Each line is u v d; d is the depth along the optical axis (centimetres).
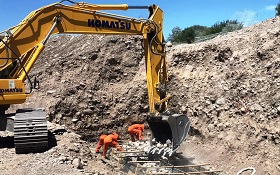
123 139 1584
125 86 1705
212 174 995
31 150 948
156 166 1023
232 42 1552
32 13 972
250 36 1521
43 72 1802
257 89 1248
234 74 1393
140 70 1772
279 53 1294
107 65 1761
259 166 1027
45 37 972
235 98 1298
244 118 1202
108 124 1602
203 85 1477
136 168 991
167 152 1038
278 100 1132
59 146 1009
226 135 1207
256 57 1370
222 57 1531
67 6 1004
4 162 877
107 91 1684
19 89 937
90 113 1598
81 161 980
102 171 977
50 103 1590
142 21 1112
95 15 1042
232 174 1048
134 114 1625
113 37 1873
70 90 1641
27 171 825
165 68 1140
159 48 1134
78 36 2078
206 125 1324
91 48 1852
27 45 955
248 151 1093
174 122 1043
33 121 952
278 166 975
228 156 1132
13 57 930
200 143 1302
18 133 925
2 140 1077
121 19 1082
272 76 1233
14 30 948
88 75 1731
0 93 916
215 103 1348
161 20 1152
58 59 1844
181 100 1506
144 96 1647
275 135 1049
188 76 1569
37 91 1686
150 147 1086
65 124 1562
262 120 1133
